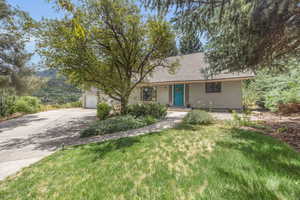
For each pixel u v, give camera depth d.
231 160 2.70
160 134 4.79
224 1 3.30
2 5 8.09
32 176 2.76
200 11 3.72
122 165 2.90
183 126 5.63
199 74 10.95
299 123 5.09
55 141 5.18
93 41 6.44
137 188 2.18
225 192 1.92
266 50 3.97
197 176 2.33
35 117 10.79
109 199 2.00
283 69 5.80
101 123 6.27
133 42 7.17
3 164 3.42
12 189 2.40
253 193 1.85
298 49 4.25
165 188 2.12
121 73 8.12
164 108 8.53
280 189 1.88
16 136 5.99
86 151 3.80
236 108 10.32
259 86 10.01
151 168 2.70
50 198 2.12
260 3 2.80
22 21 5.07
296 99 7.12
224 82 10.77
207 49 5.55
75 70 6.43
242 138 3.82
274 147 3.12
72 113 13.23
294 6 2.67
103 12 5.86
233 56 4.45
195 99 11.91
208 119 6.03
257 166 2.43
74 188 2.29
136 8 6.18
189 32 4.36
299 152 2.89
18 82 10.62
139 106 8.70
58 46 5.59
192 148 3.44
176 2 3.53
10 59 9.68
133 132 5.45
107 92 7.87
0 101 10.92
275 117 6.47
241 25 3.39
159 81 12.31
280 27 3.15
